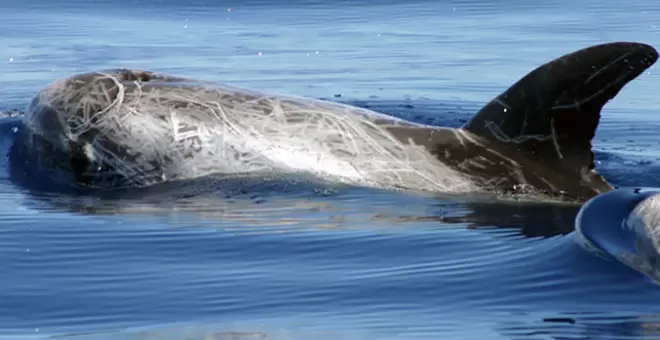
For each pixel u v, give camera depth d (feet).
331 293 78.07
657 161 125.90
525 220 96.43
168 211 100.48
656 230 79.46
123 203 103.71
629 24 241.14
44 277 82.33
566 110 103.86
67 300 77.36
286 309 74.90
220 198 104.32
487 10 266.57
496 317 72.59
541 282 79.15
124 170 109.70
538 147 105.91
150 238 92.02
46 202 104.12
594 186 103.81
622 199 85.30
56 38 219.82
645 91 176.86
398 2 279.69
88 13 255.91
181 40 219.61
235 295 77.97
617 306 74.08
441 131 110.52
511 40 221.46
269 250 88.74
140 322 72.74
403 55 205.05
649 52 99.50
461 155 107.86
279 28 237.25
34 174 112.57
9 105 155.02
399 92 170.71
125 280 81.46
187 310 74.95
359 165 108.27
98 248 89.45
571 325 70.79
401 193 105.50
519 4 276.00
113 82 113.60
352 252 88.07
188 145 109.29
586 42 217.36
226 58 200.23
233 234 93.04
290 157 108.78
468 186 105.81
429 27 240.12
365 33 231.09
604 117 156.87
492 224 95.40
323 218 97.81
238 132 109.81
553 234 90.89
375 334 69.77
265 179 107.76
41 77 179.93
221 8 266.77
